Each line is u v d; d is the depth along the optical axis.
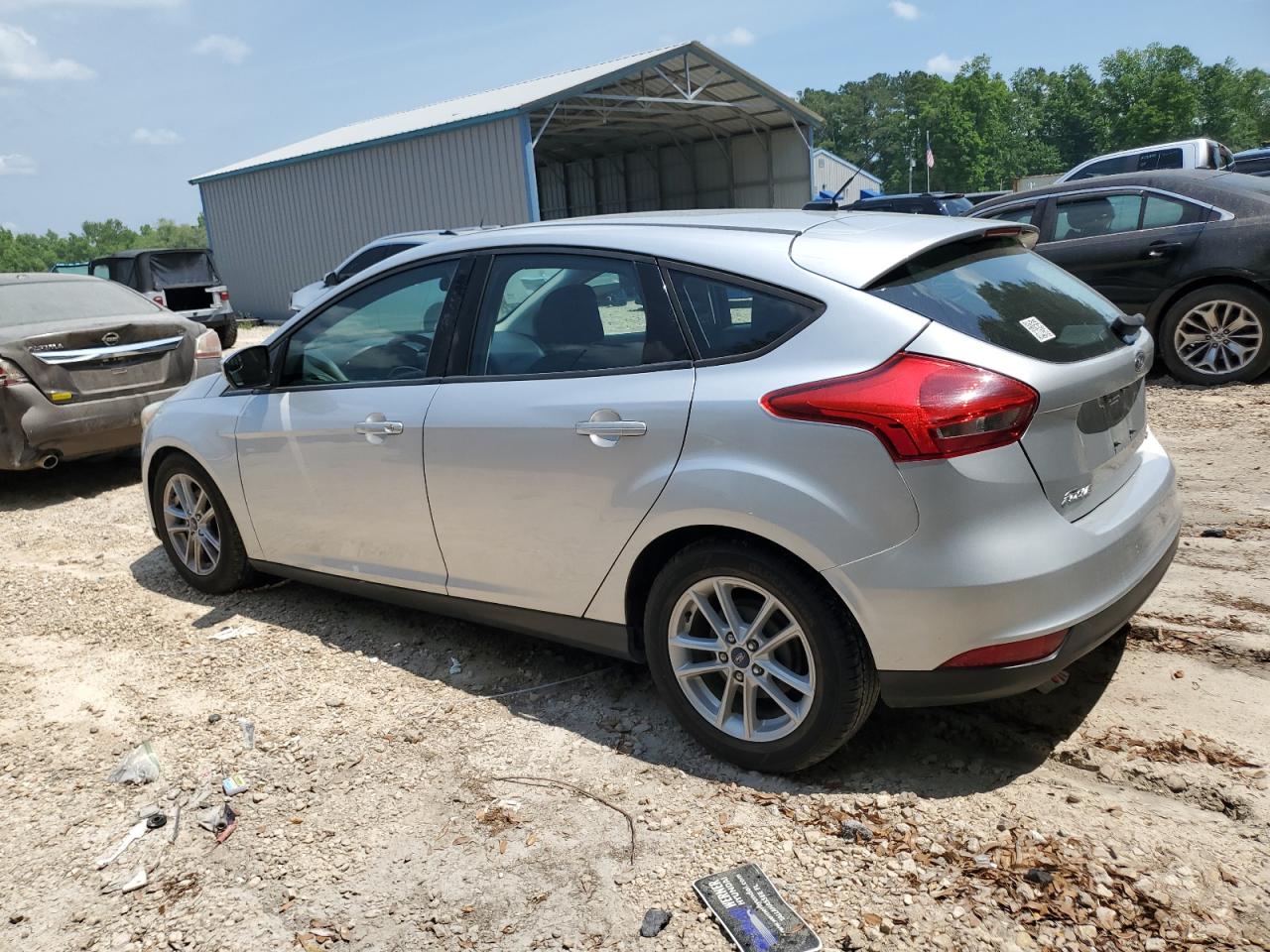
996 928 2.30
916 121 129.50
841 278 2.77
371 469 3.77
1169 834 2.58
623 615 3.18
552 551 3.28
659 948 2.31
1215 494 5.25
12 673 4.07
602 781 3.02
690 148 33.12
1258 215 7.44
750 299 2.88
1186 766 2.85
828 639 2.71
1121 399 3.02
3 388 6.71
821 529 2.62
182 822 2.94
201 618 4.56
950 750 3.06
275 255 27.58
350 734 3.40
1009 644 2.57
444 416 3.48
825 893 2.46
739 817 2.79
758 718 3.05
